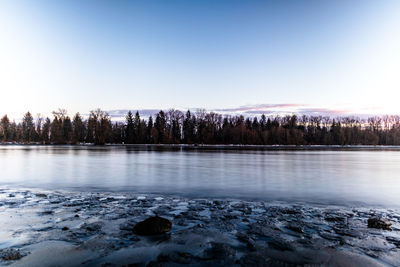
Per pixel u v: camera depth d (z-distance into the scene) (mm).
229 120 128375
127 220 7352
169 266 4789
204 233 6383
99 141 107250
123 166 23391
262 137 113688
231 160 31266
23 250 5406
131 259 5047
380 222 6926
